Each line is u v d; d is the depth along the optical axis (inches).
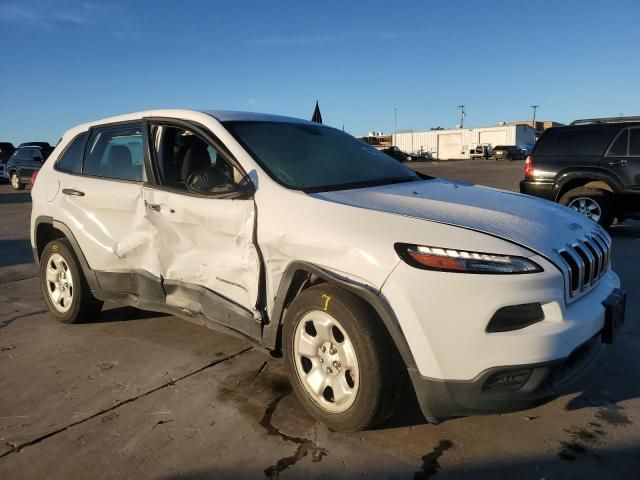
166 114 164.2
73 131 201.5
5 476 106.9
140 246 160.1
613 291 125.6
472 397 103.0
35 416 129.3
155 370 153.0
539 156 362.3
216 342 172.9
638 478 102.1
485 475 103.8
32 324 195.6
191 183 138.9
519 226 113.2
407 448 112.9
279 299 125.8
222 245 139.3
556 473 104.0
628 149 331.0
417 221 111.4
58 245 188.7
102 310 208.2
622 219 354.3
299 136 159.6
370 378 108.5
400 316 105.2
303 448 113.7
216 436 119.0
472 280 101.3
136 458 111.8
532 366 101.1
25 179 873.5
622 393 135.0
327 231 116.5
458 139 3024.1
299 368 123.0
